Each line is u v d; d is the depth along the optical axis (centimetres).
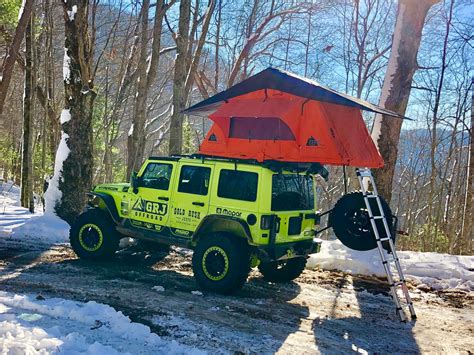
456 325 617
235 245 669
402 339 555
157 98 3297
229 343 496
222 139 724
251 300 663
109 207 800
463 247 1744
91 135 1177
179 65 1503
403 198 4222
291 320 591
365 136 726
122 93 2191
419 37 1072
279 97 700
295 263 770
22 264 776
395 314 648
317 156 654
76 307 555
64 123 1147
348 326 586
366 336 555
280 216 678
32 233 1014
